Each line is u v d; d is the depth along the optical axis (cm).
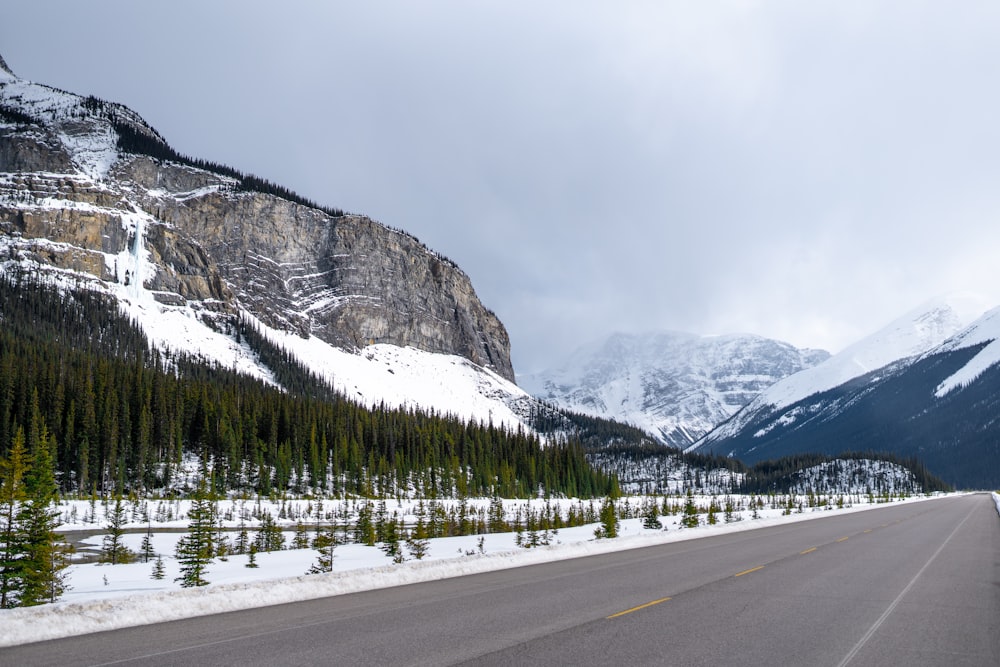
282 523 7350
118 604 1138
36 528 2109
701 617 1136
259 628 1073
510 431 17950
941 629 1052
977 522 4416
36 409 9431
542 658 854
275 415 12781
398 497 11231
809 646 926
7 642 960
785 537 3170
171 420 11069
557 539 4006
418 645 932
